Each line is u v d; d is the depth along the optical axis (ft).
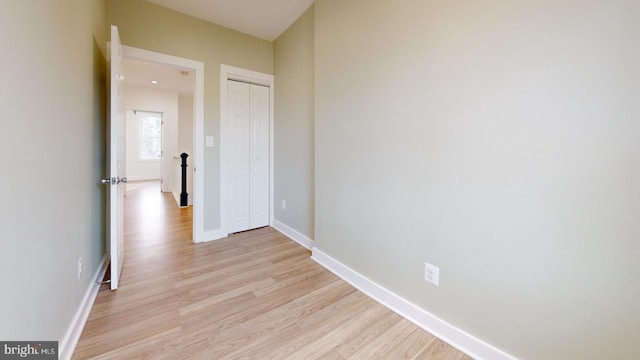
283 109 10.68
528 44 3.60
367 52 6.10
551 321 3.57
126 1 7.89
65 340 4.11
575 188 3.29
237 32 10.19
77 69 4.80
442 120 4.66
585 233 3.25
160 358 4.22
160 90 20.21
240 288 6.47
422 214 5.09
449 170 4.61
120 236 6.97
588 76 3.15
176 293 6.16
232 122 10.46
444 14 4.55
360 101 6.36
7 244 2.62
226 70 9.98
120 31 7.79
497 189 4.01
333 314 5.51
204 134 9.63
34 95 3.15
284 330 4.97
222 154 10.09
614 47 2.97
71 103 4.47
